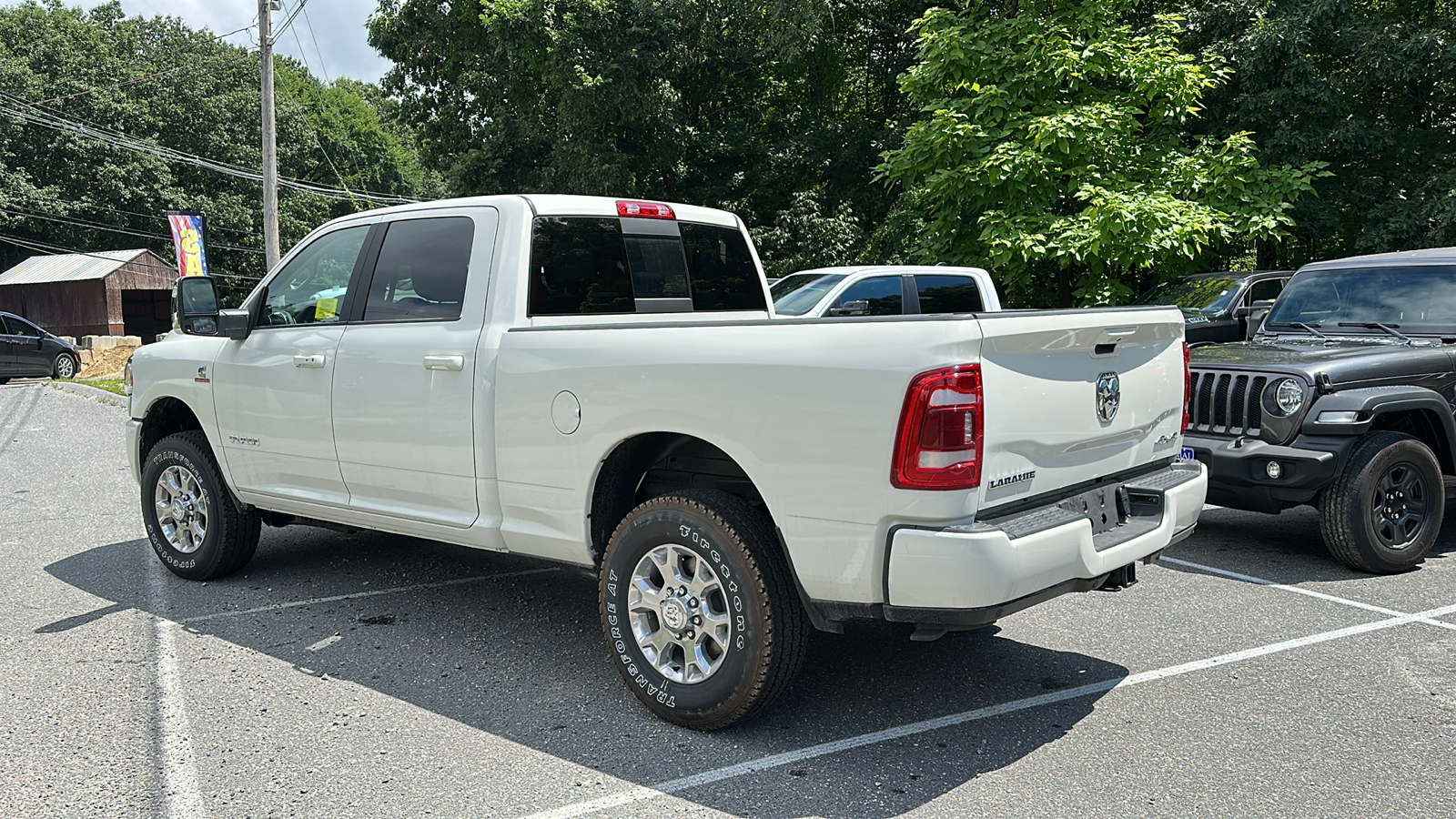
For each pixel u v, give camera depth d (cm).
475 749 372
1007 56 1342
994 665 457
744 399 360
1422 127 1809
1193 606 544
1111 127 1271
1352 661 458
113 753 368
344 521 523
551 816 322
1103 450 401
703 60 2586
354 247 516
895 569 331
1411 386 632
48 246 5184
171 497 607
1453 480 655
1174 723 391
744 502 381
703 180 2655
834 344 343
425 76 2758
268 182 2217
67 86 5362
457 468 454
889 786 341
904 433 326
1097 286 1292
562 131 2488
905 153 1402
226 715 404
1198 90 1368
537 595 570
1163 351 439
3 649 483
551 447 418
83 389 2056
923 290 999
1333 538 604
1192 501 431
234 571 609
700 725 385
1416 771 349
